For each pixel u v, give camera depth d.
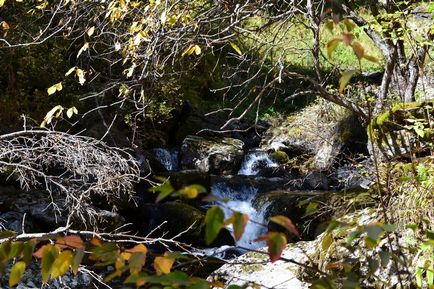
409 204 4.00
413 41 5.50
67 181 5.84
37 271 6.76
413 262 3.57
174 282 1.52
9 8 8.92
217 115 14.56
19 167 6.14
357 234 1.63
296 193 9.48
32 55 10.62
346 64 16.23
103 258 1.69
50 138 5.88
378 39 6.08
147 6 5.08
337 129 11.70
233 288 1.65
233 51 13.39
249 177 12.14
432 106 4.83
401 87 6.05
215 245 8.85
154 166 11.70
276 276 5.12
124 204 9.41
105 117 11.48
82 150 5.54
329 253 4.50
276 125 14.37
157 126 13.38
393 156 4.64
